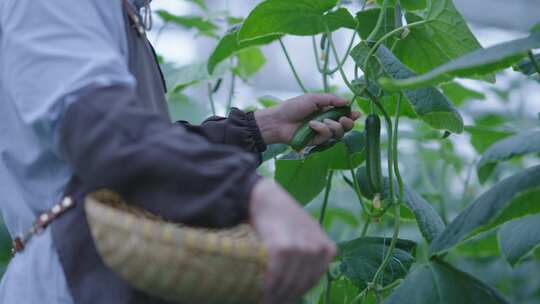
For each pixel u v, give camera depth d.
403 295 1.49
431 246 1.40
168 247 0.96
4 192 1.19
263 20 1.53
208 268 0.96
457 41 1.50
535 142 1.31
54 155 1.11
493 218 1.30
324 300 1.77
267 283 0.91
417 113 1.46
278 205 0.92
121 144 0.93
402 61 1.61
